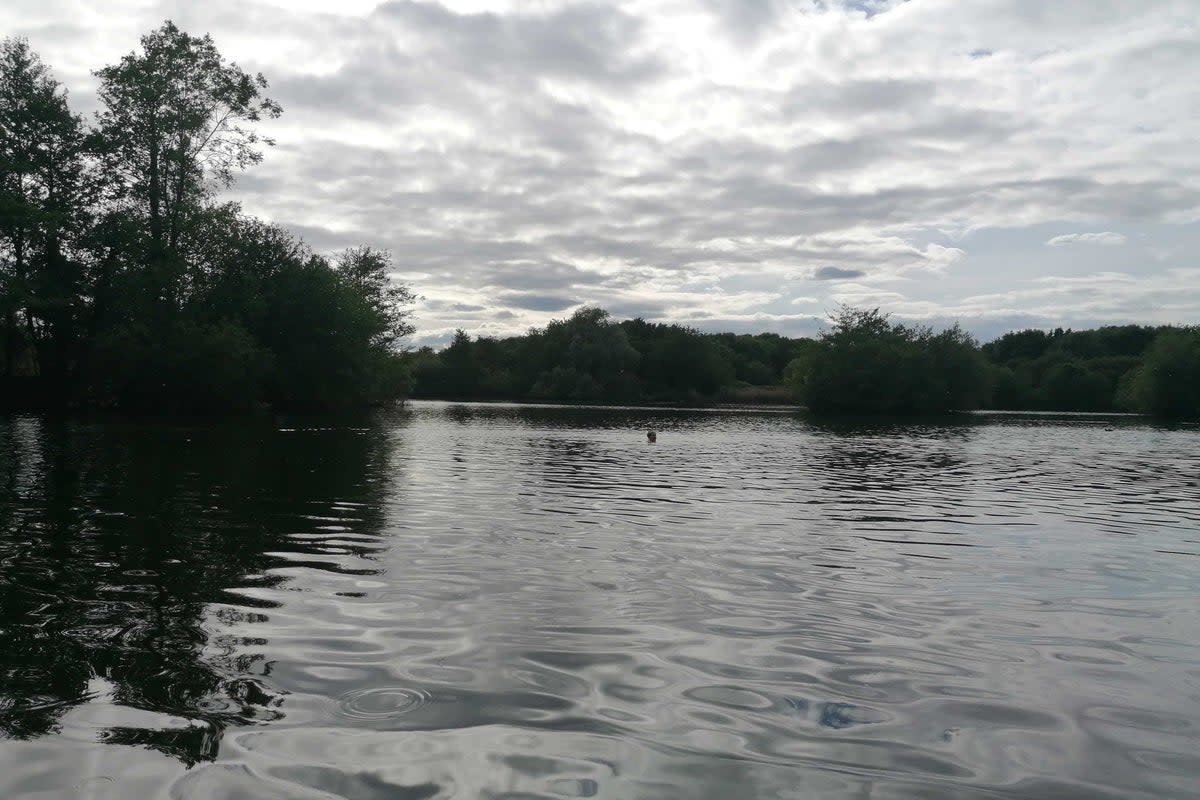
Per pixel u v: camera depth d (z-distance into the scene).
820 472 19.47
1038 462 23.84
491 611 6.55
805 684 5.07
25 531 9.79
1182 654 5.79
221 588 7.15
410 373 64.94
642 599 7.03
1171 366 71.25
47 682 4.82
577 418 51.66
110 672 5.00
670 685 5.00
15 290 37.22
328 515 11.38
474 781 3.69
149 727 4.21
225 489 14.04
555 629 6.10
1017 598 7.37
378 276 61.41
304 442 25.92
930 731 4.39
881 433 40.31
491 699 4.69
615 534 10.24
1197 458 25.98
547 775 3.77
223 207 41.84
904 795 3.66
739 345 139.88
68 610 6.34
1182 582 8.08
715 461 22.19
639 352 108.56
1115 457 26.20
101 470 16.67
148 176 41.03
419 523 10.84
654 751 4.07
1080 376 95.31
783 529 10.91
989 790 3.73
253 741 4.06
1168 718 4.64
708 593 7.30
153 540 9.34
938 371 75.19
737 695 4.86
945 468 21.27
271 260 49.78
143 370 40.25
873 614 6.73
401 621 6.23
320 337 49.12
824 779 3.81
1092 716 4.64
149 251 40.50
